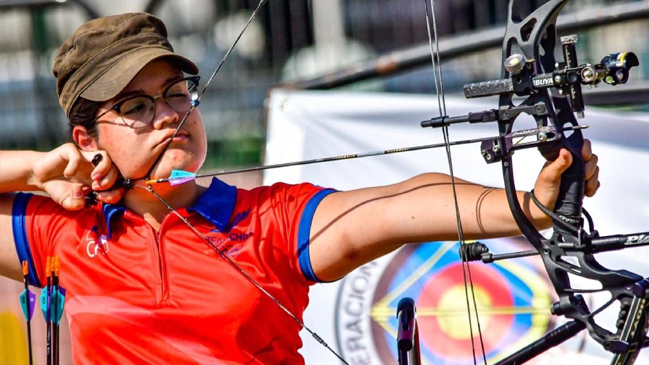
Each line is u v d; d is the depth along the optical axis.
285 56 24.08
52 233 9.68
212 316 8.91
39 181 9.70
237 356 8.96
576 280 11.95
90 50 9.42
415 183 8.73
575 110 7.39
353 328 12.66
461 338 12.46
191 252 9.11
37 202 9.97
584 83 7.29
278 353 9.16
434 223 8.34
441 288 12.56
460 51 15.19
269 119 13.80
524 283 12.32
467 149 12.85
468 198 8.24
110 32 9.45
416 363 7.94
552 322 12.20
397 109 13.38
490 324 12.41
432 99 13.32
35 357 18.56
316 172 13.41
